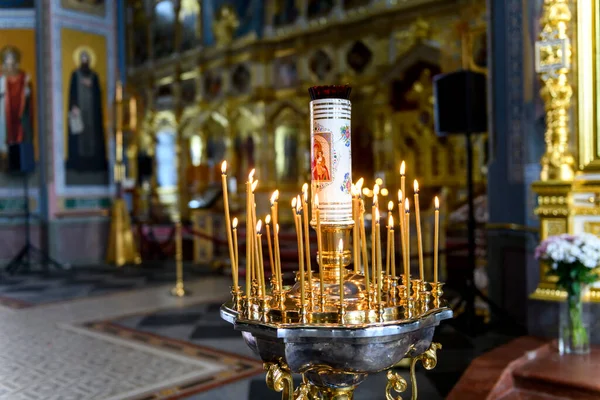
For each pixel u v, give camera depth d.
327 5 13.98
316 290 1.82
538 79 4.55
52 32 11.54
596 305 4.04
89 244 11.89
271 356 1.70
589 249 3.59
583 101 4.15
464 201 10.74
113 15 12.55
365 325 1.54
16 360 4.96
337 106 1.80
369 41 13.16
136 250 11.88
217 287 8.74
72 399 4.01
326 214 1.81
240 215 11.64
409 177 12.51
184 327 6.15
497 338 5.19
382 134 12.94
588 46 4.14
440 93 5.74
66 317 6.72
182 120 17.27
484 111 5.68
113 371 4.63
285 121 14.79
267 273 8.19
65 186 11.67
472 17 10.09
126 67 18.75
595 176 4.11
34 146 11.59
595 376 3.37
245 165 15.63
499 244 5.41
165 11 17.73
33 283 9.34
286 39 14.70
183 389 4.20
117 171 11.91
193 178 16.80
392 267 1.95
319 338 1.59
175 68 17.38
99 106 12.26
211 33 16.52
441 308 1.81
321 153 1.81
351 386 1.82
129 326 6.23
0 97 11.46
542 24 4.24
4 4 11.51
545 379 3.40
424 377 4.28
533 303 4.28
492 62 5.49
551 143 4.23
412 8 12.30
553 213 4.14
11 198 11.55
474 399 3.26
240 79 15.84
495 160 5.45
